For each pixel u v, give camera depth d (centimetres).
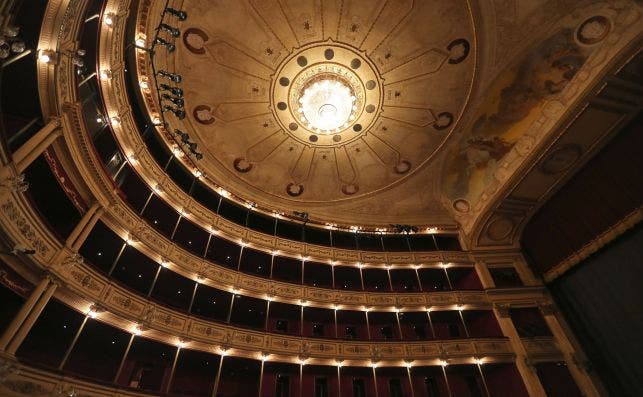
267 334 1658
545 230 2219
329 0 1720
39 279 930
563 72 1741
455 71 1928
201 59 1792
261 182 2294
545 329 1992
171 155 1823
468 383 1895
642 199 1742
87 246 1326
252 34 1786
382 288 2267
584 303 1975
